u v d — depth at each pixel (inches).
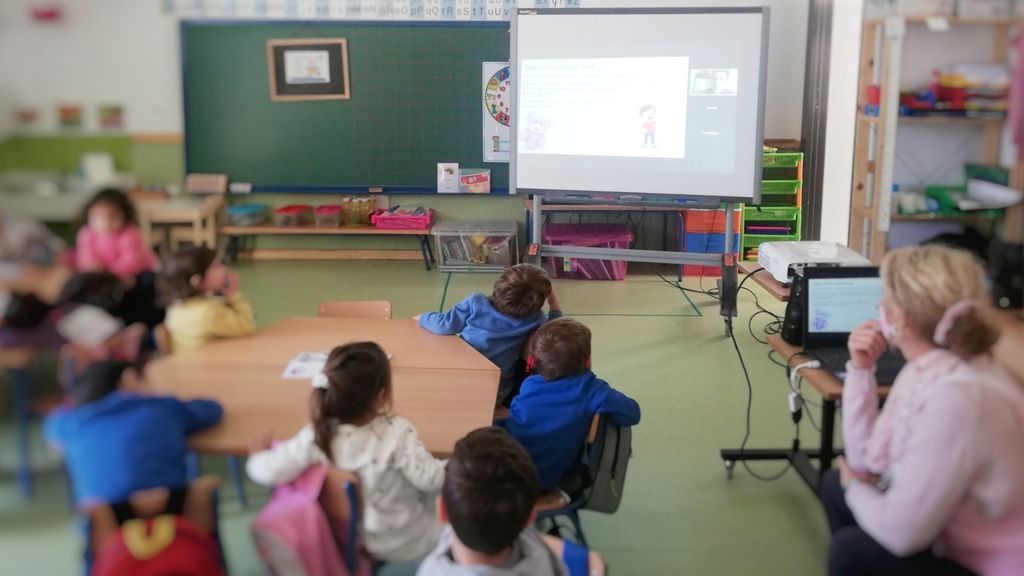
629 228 264.7
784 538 112.9
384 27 261.3
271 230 262.8
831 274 107.2
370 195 272.1
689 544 111.4
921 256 71.2
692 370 175.5
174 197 261.7
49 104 231.5
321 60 263.1
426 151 268.5
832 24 236.2
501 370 115.6
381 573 102.2
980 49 104.4
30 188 177.8
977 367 68.4
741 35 189.2
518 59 204.5
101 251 135.1
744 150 193.2
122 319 124.9
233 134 266.8
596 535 113.5
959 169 107.3
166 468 84.4
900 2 109.0
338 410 80.4
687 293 236.7
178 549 71.1
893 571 73.6
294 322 129.4
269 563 79.8
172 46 257.0
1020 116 100.5
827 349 106.5
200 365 109.0
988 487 65.9
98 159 235.6
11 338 117.6
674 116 196.5
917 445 67.2
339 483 77.9
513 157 209.6
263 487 122.2
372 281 249.4
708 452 138.0
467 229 259.0
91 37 242.4
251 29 261.1
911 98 109.8
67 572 100.8
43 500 114.7
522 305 119.3
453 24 260.4
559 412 94.7
